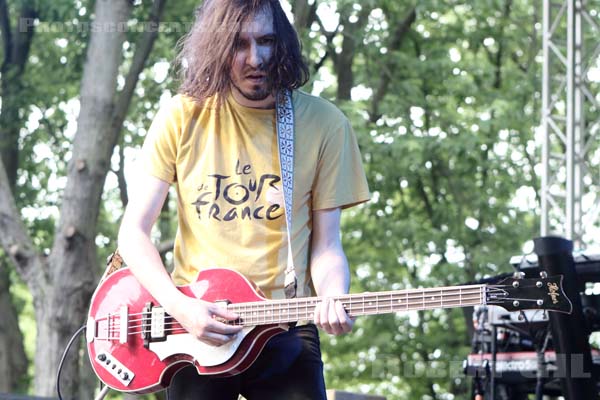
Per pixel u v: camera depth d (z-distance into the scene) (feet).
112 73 38.60
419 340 54.60
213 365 11.42
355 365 57.26
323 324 10.89
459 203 52.80
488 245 51.29
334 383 57.93
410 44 51.85
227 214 11.56
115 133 38.88
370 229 53.31
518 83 51.01
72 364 37.88
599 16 43.27
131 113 48.19
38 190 50.47
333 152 11.84
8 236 38.88
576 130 35.22
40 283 38.32
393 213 54.75
